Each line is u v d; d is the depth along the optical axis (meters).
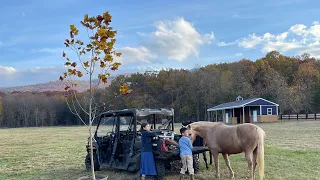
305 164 10.15
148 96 68.56
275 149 13.81
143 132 8.05
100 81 6.62
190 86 64.19
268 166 9.93
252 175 7.45
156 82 71.56
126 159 9.09
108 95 54.69
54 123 80.12
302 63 69.25
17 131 47.62
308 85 60.19
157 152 7.93
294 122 38.38
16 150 18.69
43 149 18.58
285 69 70.06
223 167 10.15
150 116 9.59
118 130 9.67
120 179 8.89
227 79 61.22
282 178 8.30
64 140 25.34
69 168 11.38
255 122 43.03
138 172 8.54
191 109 65.38
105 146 10.15
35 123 79.75
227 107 45.97
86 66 6.55
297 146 14.91
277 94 52.78
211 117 60.94
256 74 66.31
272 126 32.09
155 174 7.88
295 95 54.91
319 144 15.55
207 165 9.94
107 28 6.43
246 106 44.31
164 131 9.52
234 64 69.94
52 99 81.88
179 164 9.44
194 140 9.01
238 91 58.56
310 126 29.69
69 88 6.76
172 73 72.50
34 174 10.45
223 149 8.10
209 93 61.59
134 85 74.12
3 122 78.62
